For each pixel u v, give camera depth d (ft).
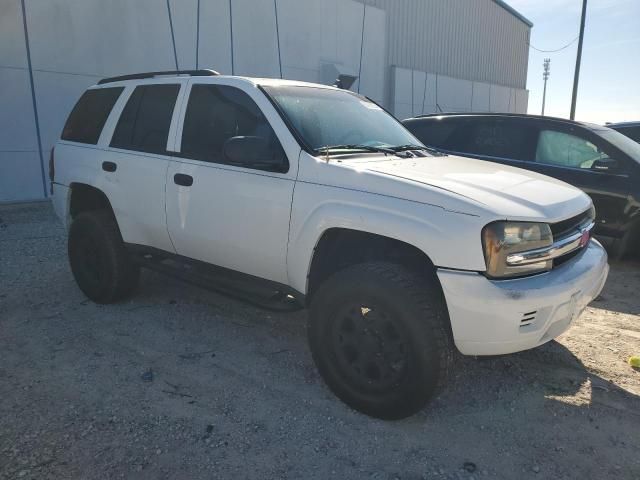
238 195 11.39
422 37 78.02
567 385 11.27
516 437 9.42
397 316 9.07
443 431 9.55
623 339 13.60
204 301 15.76
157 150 13.33
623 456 8.93
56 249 21.61
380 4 67.77
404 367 9.18
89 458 8.51
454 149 22.72
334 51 53.78
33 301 15.55
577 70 67.10
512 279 8.93
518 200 9.47
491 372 11.77
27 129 32.40
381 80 61.46
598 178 19.63
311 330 10.38
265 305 11.60
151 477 8.14
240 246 11.57
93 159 14.84
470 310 8.68
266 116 11.40
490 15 96.32
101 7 34.63
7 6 30.66
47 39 32.48
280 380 11.21
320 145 11.12
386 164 10.71
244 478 8.20
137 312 14.80
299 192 10.48
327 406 10.25
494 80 103.19
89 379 11.06
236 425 9.55
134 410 9.93
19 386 10.71
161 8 37.70
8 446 8.74
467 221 8.75
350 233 10.20
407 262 10.28
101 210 15.34
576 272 9.70
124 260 14.71
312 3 49.98
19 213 29.45
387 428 9.59
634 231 19.31
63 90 33.60
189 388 10.80
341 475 8.33
